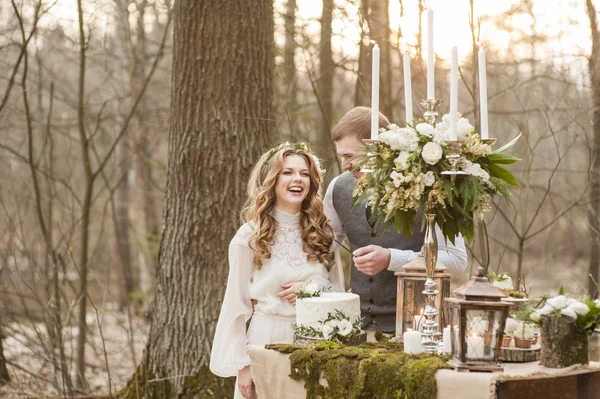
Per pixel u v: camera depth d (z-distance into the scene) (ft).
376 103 8.65
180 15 14.16
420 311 8.91
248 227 10.11
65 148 37.32
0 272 19.98
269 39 14.51
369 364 7.80
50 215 23.73
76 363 19.60
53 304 18.92
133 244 41.37
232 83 13.96
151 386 14.11
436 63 19.52
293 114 22.72
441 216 8.37
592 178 20.39
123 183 39.06
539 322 7.87
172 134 14.35
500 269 28.94
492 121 27.58
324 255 10.26
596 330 7.77
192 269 13.96
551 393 8.67
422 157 8.15
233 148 13.93
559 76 22.27
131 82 30.22
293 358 8.41
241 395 9.84
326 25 21.40
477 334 7.38
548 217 30.53
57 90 31.63
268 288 9.89
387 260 9.65
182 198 14.08
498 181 8.45
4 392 17.57
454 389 7.22
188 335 13.93
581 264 28.02
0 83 27.96
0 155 28.27
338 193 10.93
